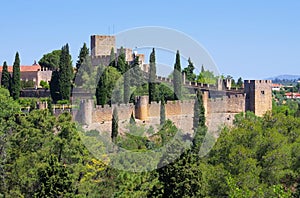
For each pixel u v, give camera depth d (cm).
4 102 11238
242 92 13862
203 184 5825
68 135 7000
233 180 5606
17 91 14588
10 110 11250
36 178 6806
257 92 13675
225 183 5912
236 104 13612
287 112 11775
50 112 10488
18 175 7044
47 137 7438
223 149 6469
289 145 6912
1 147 7669
